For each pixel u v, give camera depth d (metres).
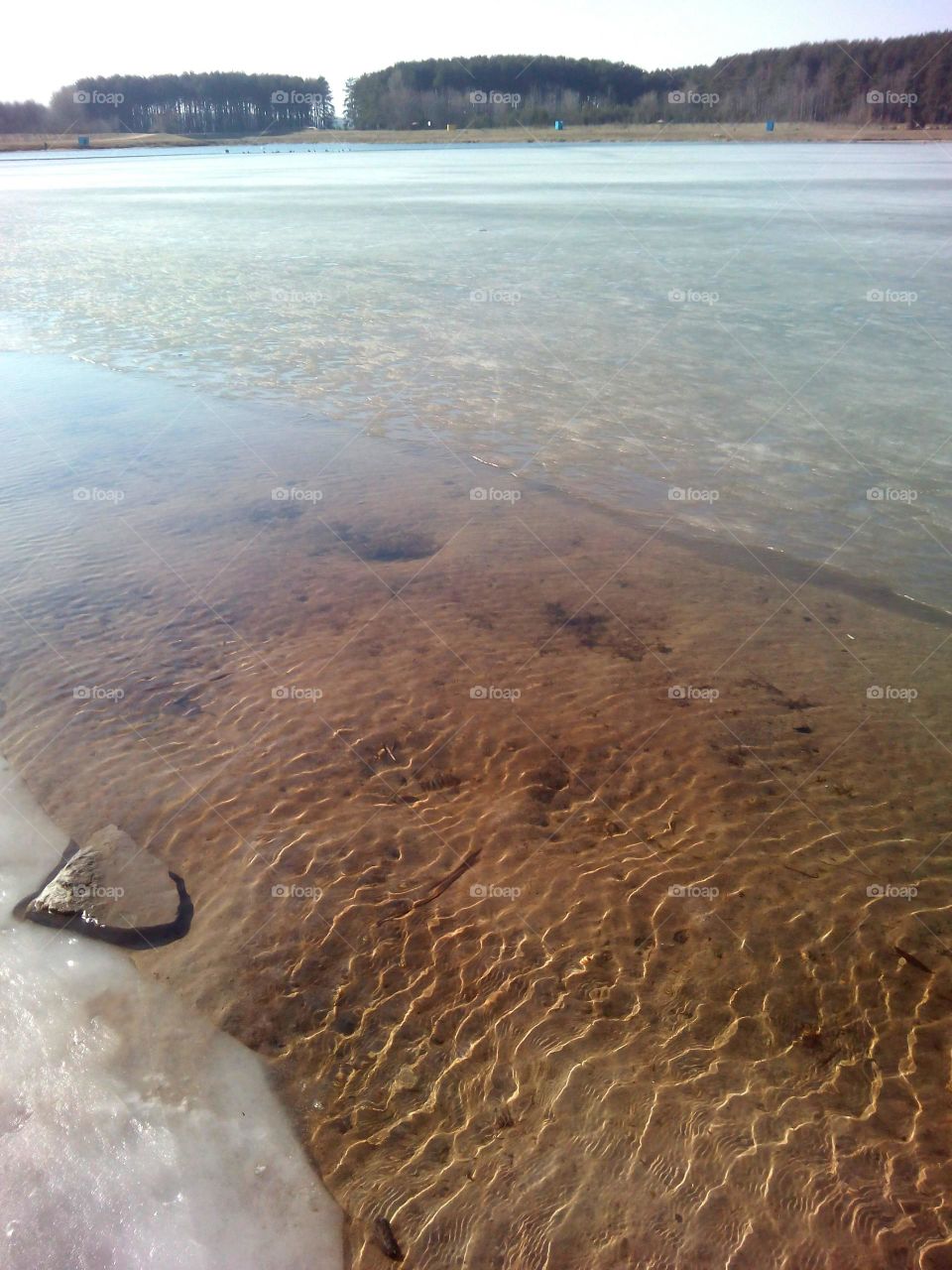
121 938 4.18
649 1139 3.28
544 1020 3.75
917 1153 3.22
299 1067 3.62
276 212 29.52
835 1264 2.92
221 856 4.61
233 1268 2.99
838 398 10.74
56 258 22.06
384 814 4.88
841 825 4.75
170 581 7.31
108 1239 3.05
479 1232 3.04
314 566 7.55
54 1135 3.37
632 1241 2.99
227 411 11.26
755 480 8.80
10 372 13.03
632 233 22.64
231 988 3.94
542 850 4.62
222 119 86.62
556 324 14.39
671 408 10.70
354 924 4.21
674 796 4.98
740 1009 3.78
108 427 10.81
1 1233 3.06
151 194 37.00
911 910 4.22
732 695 5.80
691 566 7.44
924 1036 3.64
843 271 17.47
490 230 24.05
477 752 5.35
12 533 8.15
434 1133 3.37
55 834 4.80
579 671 6.09
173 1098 3.50
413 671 6.11
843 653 6.22
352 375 12.37
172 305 16.78
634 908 4.27
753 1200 3.09
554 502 8.59
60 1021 3.80
